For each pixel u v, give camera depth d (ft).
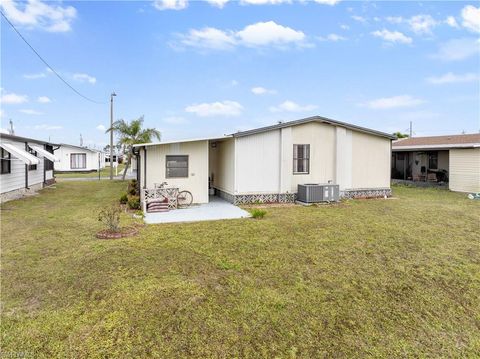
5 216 30.73
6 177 40.40
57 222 28.04
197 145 39.50
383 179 46.60
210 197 46.24
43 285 14.60
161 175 38.42
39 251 19.58
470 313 12.64
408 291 14.52
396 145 72.43
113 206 37.60
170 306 12.78
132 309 12.50
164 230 25.48
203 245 21.24
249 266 17.38
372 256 19.26
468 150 52.85
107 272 16.24
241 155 39.55
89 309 12.47
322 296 13.89
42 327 11.15
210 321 11.73
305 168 42.57
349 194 44.83
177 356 9.75
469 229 26.25
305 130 42.22
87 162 108.06
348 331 11.27
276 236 23.75
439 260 18.60
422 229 26.21
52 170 65.67
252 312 12.42
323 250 20.35
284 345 10.41
